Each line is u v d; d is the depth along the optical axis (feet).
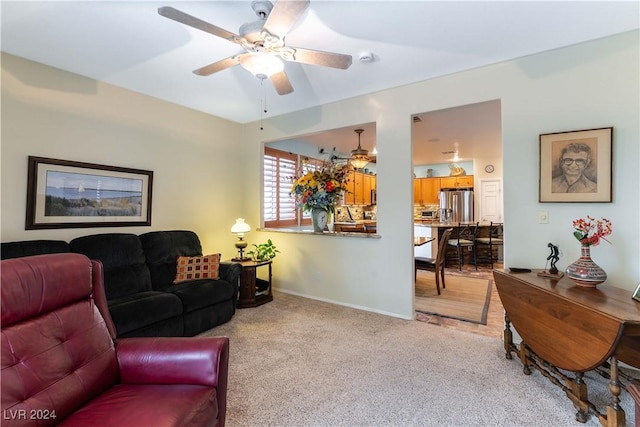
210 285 10.05
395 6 6.33
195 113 13.12
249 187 15.10
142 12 6.54
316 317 10.89
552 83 8.30
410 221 10.67
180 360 4.74
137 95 11.11
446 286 15.25
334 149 20.10
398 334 9.45
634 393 4.05
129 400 4.23
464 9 6.47
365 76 9.87
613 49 7.58
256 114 13.82
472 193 24.47
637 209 7.37
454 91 9.70
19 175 8.45
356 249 11.87
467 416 5.78
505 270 8.19
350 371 7.33
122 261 9.61
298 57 6.54
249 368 7.47
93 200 9.91
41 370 3.98
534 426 5.54
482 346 8.64
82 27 7.08
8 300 3.95
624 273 7.53
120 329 7.50
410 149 10.60
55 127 9.12
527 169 8.64
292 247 13.74
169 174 12.16
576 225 6.95
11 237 8.32
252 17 6.66
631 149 7.41
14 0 6.11
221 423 4.75
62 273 4.66
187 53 8.32
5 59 8.21
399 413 5.86
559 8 6.47
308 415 5.81
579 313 5.58
